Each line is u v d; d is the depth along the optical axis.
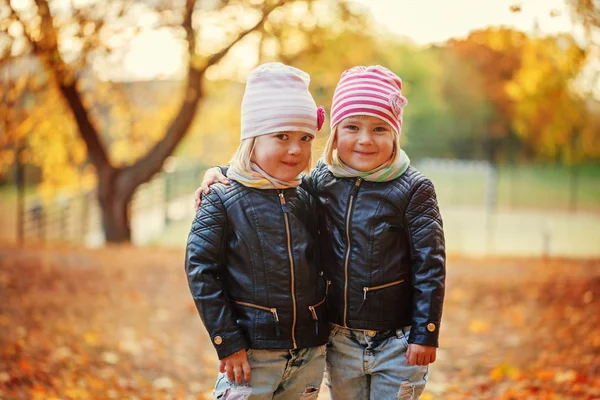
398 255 2.57
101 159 13.16
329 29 11.73
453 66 28.20
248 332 2.46
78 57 7.72
